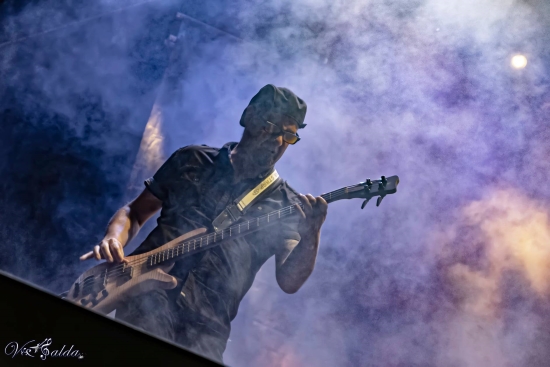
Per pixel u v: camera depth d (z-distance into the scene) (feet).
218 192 11.98
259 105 12.30
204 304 11.34
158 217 12.00
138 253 11.69
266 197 11.98
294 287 11.44
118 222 12.02
